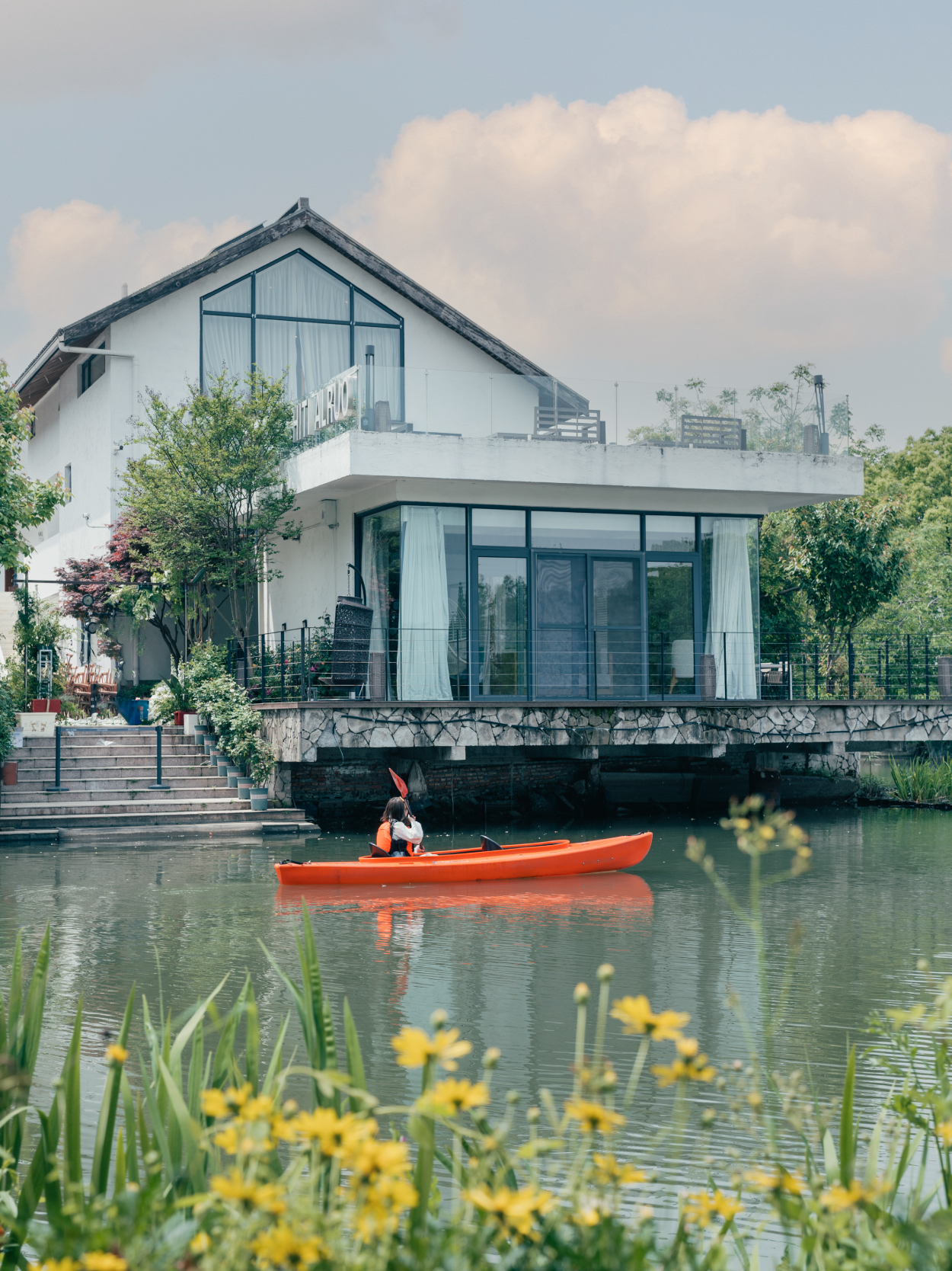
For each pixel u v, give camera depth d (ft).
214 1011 11.50
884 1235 7.86
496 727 60.90
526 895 43.75
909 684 75.82
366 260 80.33
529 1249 7.09
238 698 64.75
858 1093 21.57
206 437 67.46
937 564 121.49
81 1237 6.91
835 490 68.80
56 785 59.88
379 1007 27.68
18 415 60.64
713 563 70.08
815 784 76.74
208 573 72.28
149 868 48.73
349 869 44.91
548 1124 20.15
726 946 34.60
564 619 66.33
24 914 38.93
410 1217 7.44
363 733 58.49
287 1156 17.83
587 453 63.77
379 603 65.05
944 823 65.26
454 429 62.39
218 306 78.74
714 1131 19.69
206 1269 6.66
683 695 68.59
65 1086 10.12
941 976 30.73
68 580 77.66
